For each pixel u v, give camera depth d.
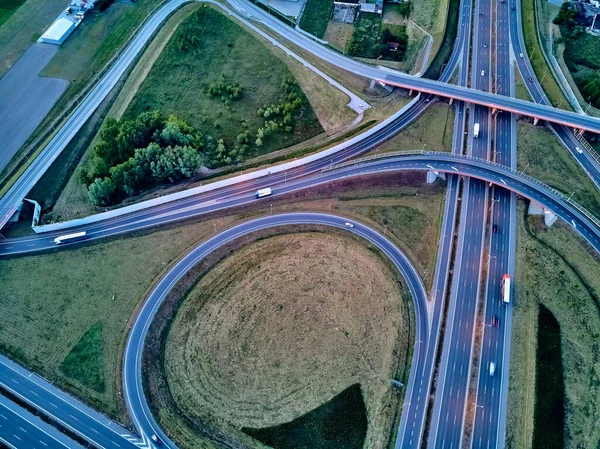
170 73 177.88
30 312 122.56
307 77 176.62
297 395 111.38
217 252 133.25
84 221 137.62
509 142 156.12
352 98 170.25
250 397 111.38
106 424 107.25
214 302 125.06
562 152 152.50
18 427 106.56
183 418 108.50
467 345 118.44
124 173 141.50
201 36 189.38
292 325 121.56
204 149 157.50
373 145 155.62
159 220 139.38
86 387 111.94
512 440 105.69
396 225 139.62
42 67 178.88
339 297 125.88
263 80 176.62
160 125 156.12
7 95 169.75
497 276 129.50
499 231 137.62
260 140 158.00
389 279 128.75
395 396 111.19
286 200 144.38
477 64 180.75
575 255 130.75
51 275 128.75
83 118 163.25
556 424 106.44
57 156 152.88
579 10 196.75
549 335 118.56
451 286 127.94
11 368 114.25
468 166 148.38
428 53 183.25
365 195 145.75
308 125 165.00
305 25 196.88
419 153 151.62
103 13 197.75
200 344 118.69
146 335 119.00
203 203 143.38
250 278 129.12
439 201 144.25
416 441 105.75
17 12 197.50
